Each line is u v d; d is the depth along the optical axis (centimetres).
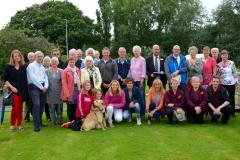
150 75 1071
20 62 924
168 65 1037
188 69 1030
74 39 5716
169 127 949
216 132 888
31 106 1034
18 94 927
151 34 5375
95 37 5884
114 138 841
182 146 772
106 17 5681
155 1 5297
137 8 5225
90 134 886
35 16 5697
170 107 978
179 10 5225
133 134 876
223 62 1070
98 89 952
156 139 827
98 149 761
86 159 704
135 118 1086
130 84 1004
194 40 4556
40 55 925
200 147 765
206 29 4397
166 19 5331
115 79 1032
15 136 888
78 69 1005
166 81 1081
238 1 3919
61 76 980
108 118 966
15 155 745
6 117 1215
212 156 708
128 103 1005
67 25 5716
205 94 982
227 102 967
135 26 5281
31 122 1065
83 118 945
